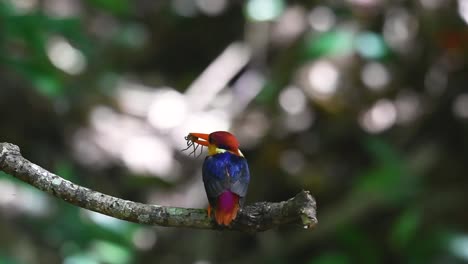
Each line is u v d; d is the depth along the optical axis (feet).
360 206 33.27
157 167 36.81
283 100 38.50
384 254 34.17
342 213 33.73
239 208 14.87
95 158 36.81
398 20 39.24
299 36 39.73
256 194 36.06
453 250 31.73
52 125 37.09
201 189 35.96
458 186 35.19
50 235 30.22
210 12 44.57
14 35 30.09
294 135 37.55
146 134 38.27
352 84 38.32
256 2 38.24
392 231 33.30
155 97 40.40
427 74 38.52
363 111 38.06
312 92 37.99
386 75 38.68
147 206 15.17
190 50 44.50
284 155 37.01
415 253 32.71
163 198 35.94
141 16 44.83
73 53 38.78
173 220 15.19
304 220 13.80
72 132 37.45
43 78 29.37
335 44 35.78
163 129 38.58
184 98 40.22
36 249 29.81
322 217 34.42
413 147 37.09
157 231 35.19
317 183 35.94
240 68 40.93
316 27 39.50
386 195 33.09
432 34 38.09
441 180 35.73
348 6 39.50
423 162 35.50
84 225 30.04
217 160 16.35
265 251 34.76
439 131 37.63
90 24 41.75
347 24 38.88
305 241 34.47
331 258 32.96
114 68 41.32
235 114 38.88
